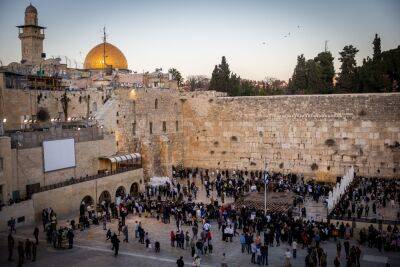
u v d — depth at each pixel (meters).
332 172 61.28
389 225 35.53
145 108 65.00
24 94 52.75
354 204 42.44
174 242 35.25
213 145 70.25
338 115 60.69
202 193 54.81
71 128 50.56
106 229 39.00
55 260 30.47
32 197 39.09
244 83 107.62
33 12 82.69
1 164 38.38
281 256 31.91
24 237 35.03
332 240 35.84
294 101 63.66
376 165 58.47
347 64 78.56
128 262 30.56
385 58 73.38
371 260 30.66
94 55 89.62
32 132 43.31
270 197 49.50
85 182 45.44
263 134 66.12
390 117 57.47
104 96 60.59
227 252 33.06
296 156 63.78
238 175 63.91
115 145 55.44
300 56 88.75
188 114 72.31
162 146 65.56
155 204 45.41
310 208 45.91
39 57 84.19
